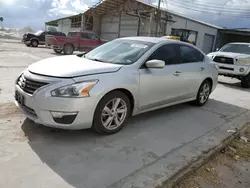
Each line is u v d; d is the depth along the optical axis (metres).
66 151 2.98
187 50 4.86
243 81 8.79
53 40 15.66
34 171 2.52
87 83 3.06
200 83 5.20
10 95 4.99
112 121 3.50
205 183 2.72
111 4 24.77
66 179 2.44
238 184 2.79
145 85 3.77
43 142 3.14
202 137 3.78
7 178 2.37
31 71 3.27
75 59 3.89
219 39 27.58
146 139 3.51
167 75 4.16
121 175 2.58
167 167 2.81
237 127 4.42
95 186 2.37
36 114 3.08
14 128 3.45
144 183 2.47
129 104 3.66
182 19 22.77
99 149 3.09
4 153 2.80
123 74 3.46
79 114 3.03
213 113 5.12
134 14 23.03
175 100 4.61
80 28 28.86
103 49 4.38
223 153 3.48
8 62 9.68
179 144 3.46
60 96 2.93
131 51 4.02
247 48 9.48
